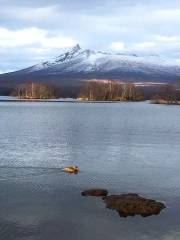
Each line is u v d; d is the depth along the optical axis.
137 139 79.62
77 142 74.12
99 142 74.31
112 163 53.97
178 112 174.75
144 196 38.69
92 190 39.22
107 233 30.06
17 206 35.31
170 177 46.09
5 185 41.97
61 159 56.53
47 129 98.75
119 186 42.12
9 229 30.59
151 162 54.84
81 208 34.91
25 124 112.81
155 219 32.62
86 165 52.50
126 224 31.62
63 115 149.75
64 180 44.34
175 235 29.86
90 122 120.62
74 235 29.73
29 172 48.03
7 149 65.06
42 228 30.83
